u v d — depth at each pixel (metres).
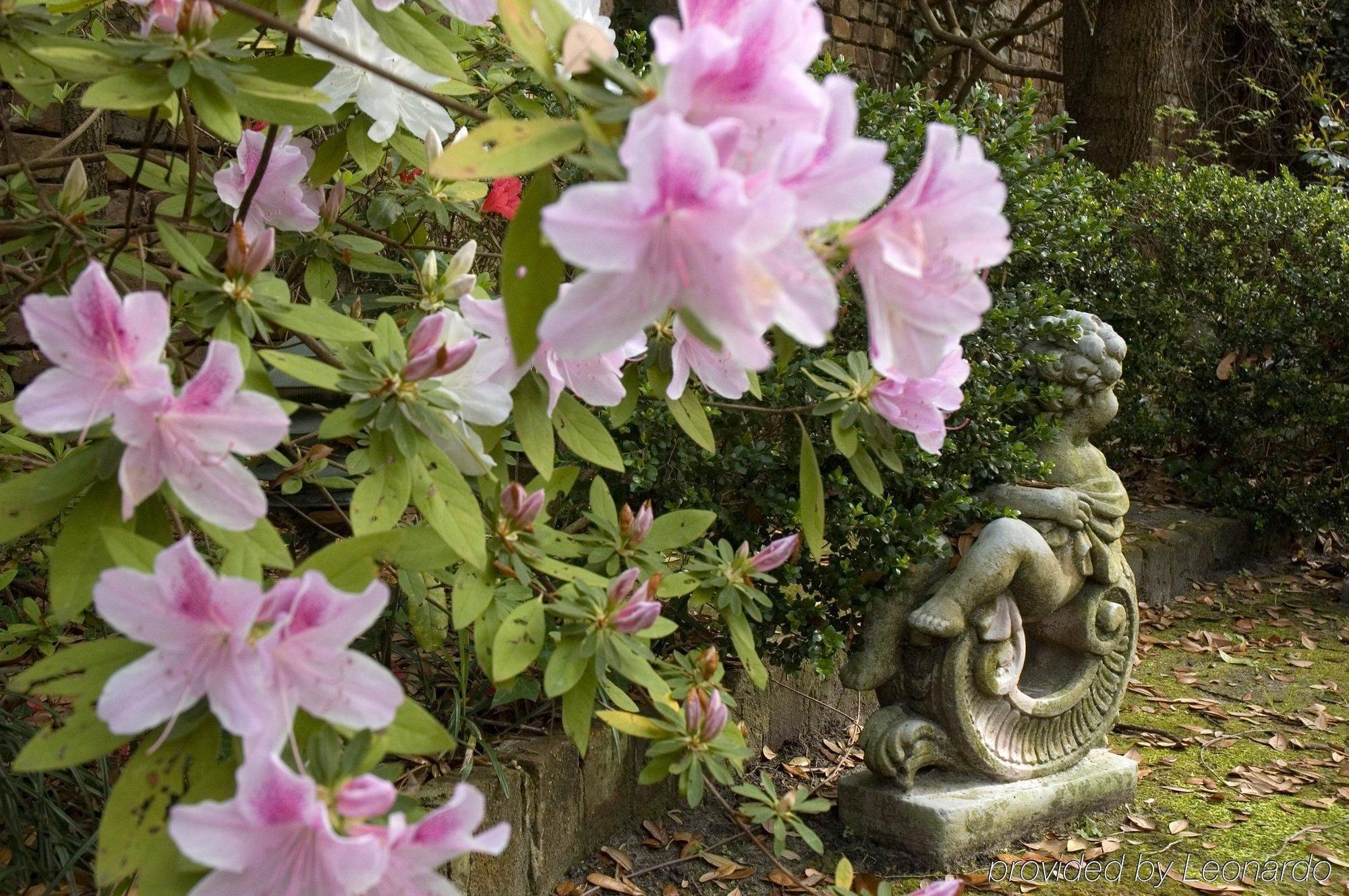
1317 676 4.82
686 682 2.07
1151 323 6.27
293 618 0.97
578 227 0.77
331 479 2.17
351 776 1.02
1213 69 9.88
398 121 2.00
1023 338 3.54
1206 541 6.06
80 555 1.15
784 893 2.95
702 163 0.76
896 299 0.93
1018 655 3.40
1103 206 6.28
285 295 1.45
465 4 1.46
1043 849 3.26
